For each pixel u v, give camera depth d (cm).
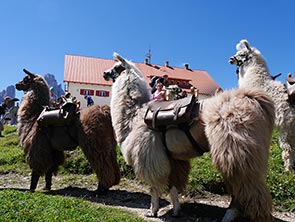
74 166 874
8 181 809
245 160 416
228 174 426
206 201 627
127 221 459
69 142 678
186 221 520
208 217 541
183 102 491
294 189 637
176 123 483
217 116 446
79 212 474
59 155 722
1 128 1495
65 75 3384
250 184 418
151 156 505
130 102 580
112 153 659
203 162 800
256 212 417
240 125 428
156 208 534
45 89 748
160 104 528
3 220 412
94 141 639
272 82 773
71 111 664
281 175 700
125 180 784
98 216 466
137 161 516
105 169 642
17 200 512
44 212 459
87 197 651
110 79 646
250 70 809
